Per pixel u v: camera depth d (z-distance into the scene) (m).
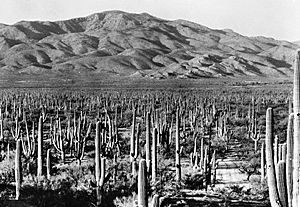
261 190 23.59
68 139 38.16
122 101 80.69
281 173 11.41
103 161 20.19
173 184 25.19
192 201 21.42
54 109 73.25
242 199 22.31
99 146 20.48
